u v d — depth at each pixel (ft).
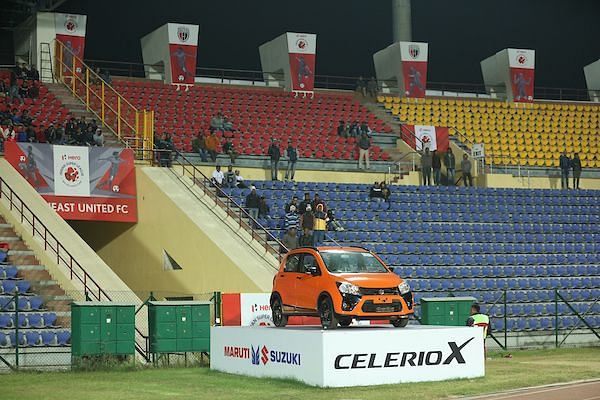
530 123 347.15
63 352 160.25
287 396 113.60
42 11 301.02
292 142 299.58
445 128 314.96
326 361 121.80
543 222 272.10
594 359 173.17
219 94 324.39
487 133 335.47
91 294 175.01
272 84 350.02
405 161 301.63
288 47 338.54
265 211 227.40
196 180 228.84
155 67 333.62
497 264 242.99
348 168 287.48
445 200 271.90
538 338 212.02
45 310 171.83
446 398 112.37
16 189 209.26
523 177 301.43
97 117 271.69
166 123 291.38
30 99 275.59
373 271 135.85
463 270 233.14
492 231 260.21
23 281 176.55
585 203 289.33
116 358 155.94
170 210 217.15
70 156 224.74
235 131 296.71
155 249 221.66
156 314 161.38
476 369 133.59
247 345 139.64
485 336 157.07
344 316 127.95
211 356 150.00
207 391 120.78
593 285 241.96
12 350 158.10
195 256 206.59
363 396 112.68
